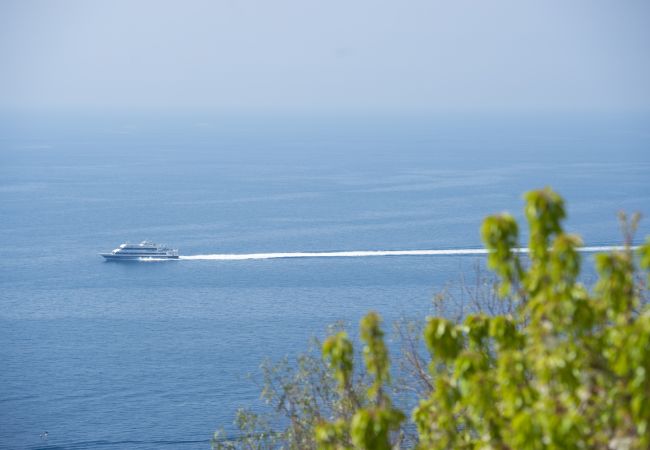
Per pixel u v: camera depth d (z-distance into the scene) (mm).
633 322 31109
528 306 32312
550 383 30719
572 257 31188
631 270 31875
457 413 36062
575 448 27578
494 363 36750
